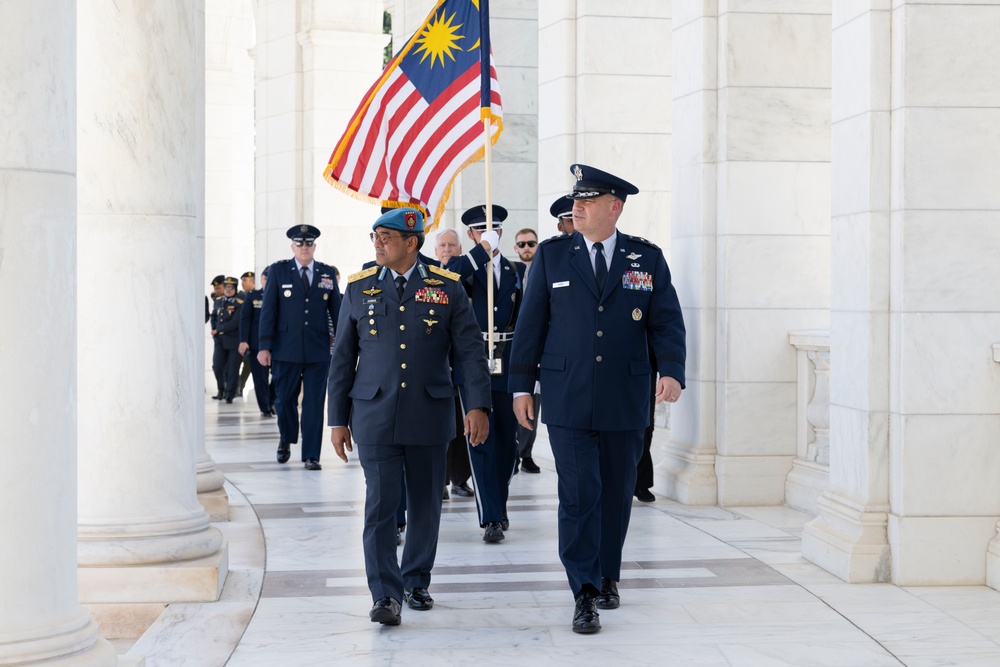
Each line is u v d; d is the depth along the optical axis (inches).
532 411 256.4
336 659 222.8
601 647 230.2
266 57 837.2
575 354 249.4
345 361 254.4
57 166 165.9
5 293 161.9
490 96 303.6
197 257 346.9
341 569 296.5
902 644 232.1
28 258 163.0
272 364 490.3
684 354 255.3
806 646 231.0
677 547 320.5
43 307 164.9
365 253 809.5
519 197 643.5
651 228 478.3
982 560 277.1
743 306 381.1
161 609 256.8
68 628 169.6
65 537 170.9
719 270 385.4
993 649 228.8
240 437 597.3
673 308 256.7
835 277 299.7
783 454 385.1
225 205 1002.7
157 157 257.0
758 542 327.0
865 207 283.0
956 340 276.2
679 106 401.4
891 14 279.7
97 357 256.4
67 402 169.9
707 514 369.4
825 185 382.9
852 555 279.7
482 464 328.8
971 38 275.9
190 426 268.1
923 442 276.2
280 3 816.3
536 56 638.5
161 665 219.5
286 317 482.6
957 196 275.9
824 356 366.3
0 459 163.5
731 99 378.0
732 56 378.0
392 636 237.8
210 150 997.2
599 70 472.1
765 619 249.8
